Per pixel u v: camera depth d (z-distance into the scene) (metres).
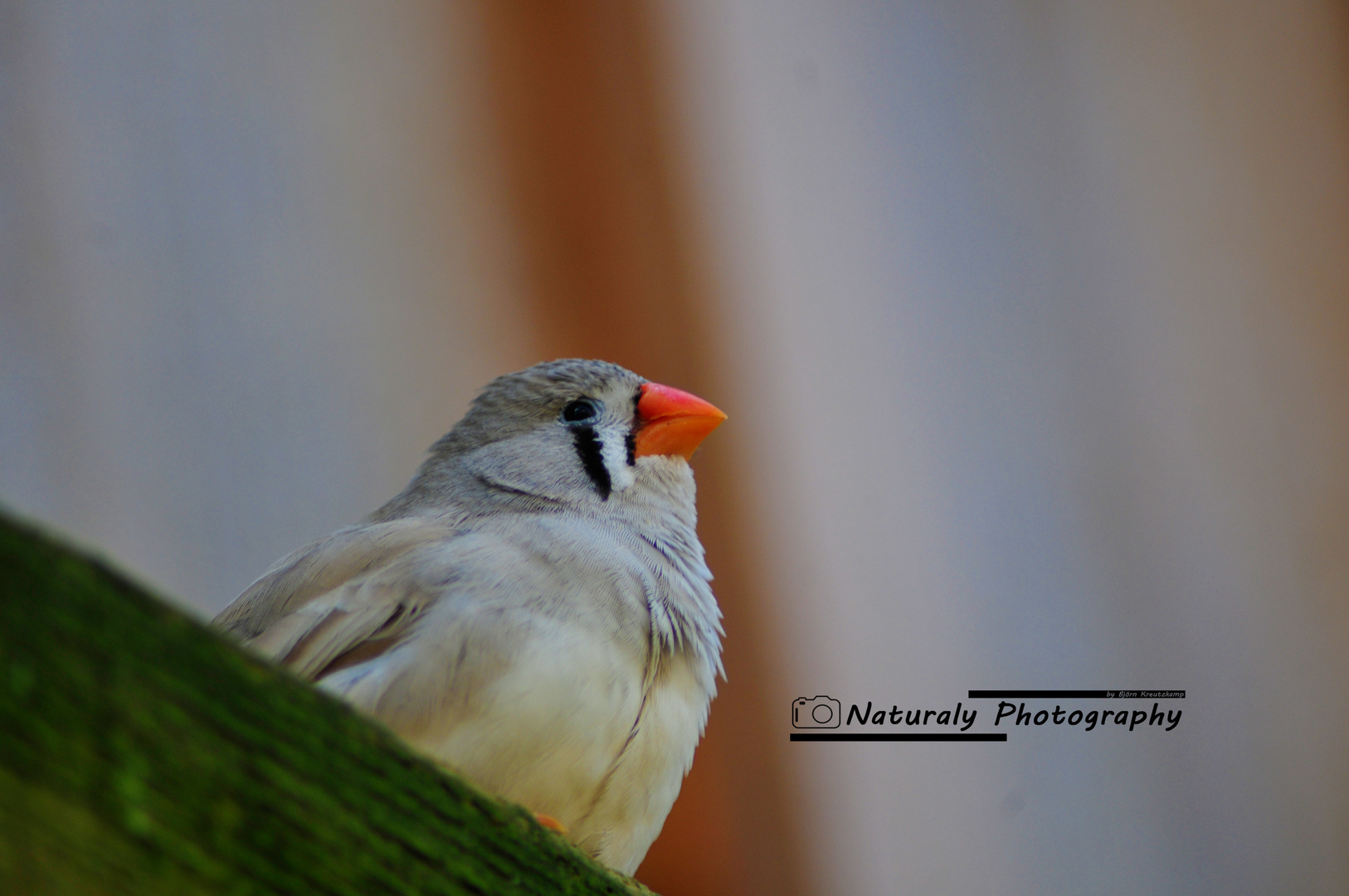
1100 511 10.73
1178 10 11.90
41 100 9.50
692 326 10.39
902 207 10.98
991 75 11.41
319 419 9.73
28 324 9.15
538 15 10.66
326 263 9.98
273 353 9.70
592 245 10.45
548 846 3.89
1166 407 11.10
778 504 10.17
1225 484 10.98
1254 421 11.14
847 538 10.21
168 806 2.78
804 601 10.05
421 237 10.22
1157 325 11.24
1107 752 10.26
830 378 10.48
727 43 10.84
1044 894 9.75
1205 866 10.09
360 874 3.21
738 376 10.34
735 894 9.45
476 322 10.21
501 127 10.50
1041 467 10.77
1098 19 11.74
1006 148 11.30
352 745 3.27
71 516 8.99
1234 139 11.74
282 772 3.05
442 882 3.49
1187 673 10.56
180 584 9.12
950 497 10.50
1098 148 11.52
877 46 11.20
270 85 10.14
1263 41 11.91
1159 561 10.75
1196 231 11.48
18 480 8.91
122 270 9.49
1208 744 10.51
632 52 10.69
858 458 10.39
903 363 10.66
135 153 9.70
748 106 10.78
